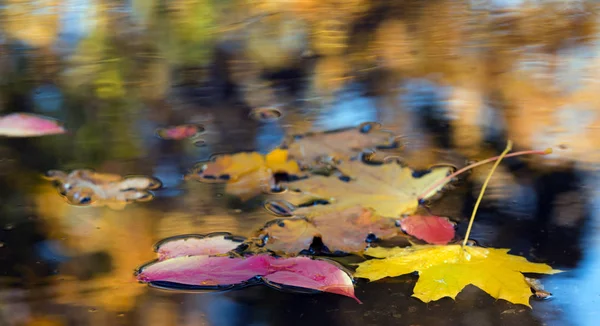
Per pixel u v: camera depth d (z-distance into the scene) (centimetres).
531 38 122
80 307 79
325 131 100
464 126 101
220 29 134
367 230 85
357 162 94
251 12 143
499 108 104
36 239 85
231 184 92
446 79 111
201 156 96
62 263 83
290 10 146
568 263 82
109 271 82
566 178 92
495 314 78
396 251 83
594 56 116
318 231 85
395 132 100
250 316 78
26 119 102
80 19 138
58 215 88
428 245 84
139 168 94
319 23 136
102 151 96
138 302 79
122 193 90
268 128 101
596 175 92
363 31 131
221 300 80
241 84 112
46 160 95
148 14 141
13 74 113
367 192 90
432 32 126
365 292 80
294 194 90
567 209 88
